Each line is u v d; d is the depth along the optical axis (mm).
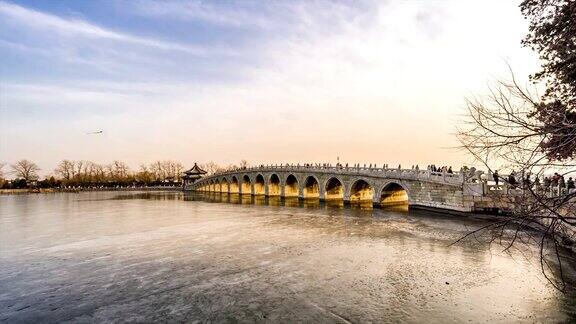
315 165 56906
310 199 56031
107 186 127688
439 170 38156
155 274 16375
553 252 18469
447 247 20516
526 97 7211
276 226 29328
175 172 159375
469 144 7738
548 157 7105
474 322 11078
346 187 46125
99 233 27438
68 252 20953
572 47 10891
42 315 12258
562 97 12047
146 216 38844
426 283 14578
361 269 16594
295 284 14758
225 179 92375
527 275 15281
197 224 31688
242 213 40188
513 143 7355
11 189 105188
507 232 23578
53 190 110875
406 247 20641
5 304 13195
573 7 10672
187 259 18859
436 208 33844
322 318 11602
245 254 19734
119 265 17953
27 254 20594
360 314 11828
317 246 21328
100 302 13258
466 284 14375
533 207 7695
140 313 12273
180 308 12602
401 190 44438
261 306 12633
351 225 28844
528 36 12422
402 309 12148
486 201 29969
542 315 11422
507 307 12102
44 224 33031
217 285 14805
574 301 12438
